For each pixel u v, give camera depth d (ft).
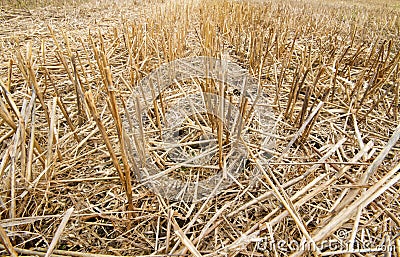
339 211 3.09
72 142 4.69
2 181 3.67
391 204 3.73
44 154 4.18
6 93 3.65
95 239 3.32
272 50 9.00
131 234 3.35
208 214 3.62
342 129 5.37
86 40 9.44
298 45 9.74
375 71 6.58
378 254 3.14
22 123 3.42
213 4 14.66
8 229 3.12
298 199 3.64
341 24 12.51
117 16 13.67
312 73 7.09
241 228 3.43
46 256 2.57
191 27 11.53
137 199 3.73
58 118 5.23
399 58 6.61
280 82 5.82
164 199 3.77
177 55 7.41
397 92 5.56
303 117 4.91
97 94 5.82
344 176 3.91
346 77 7.34
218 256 2.97
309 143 4.91
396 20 13.94
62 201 3.71
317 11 16.07
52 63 7.47
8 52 8.32
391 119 5.77
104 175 4.11
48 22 12.05
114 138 4.79
